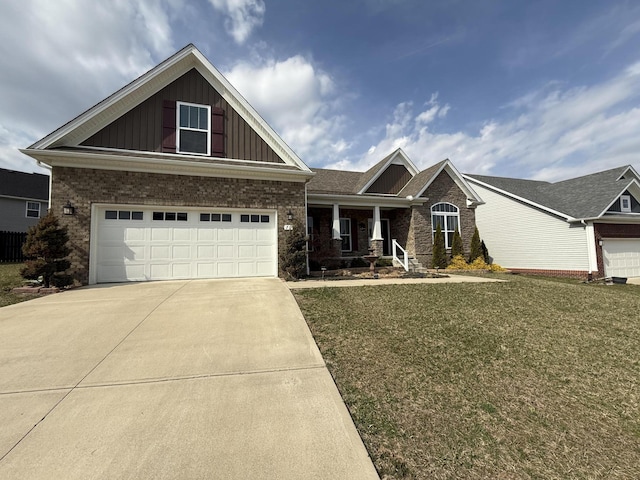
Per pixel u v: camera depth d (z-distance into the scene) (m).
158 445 2.28
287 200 10.27
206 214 9.55
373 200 14.05
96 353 3.93
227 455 2.19
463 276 11.50
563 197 17.20
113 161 8.57
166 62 9.59
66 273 8.15
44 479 1.94
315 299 6.78
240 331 4.77
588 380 3.67
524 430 2.70
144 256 8.95
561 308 6.73
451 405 3.01
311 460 2.17
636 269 15.45
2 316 5.36
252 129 10.54
